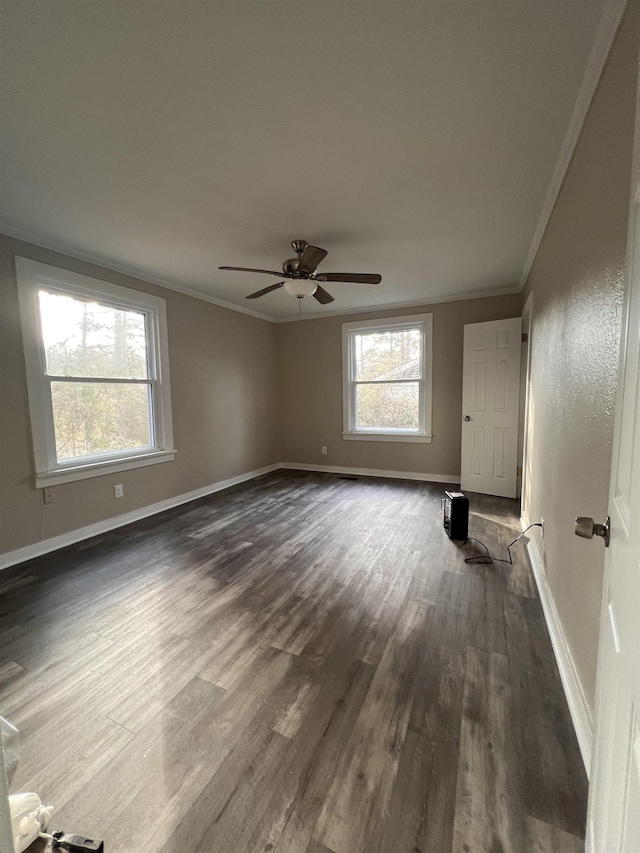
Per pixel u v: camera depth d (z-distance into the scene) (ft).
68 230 8.57
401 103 4.94
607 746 2.42
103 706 4.79
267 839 3.35
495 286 13.61
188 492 13.74
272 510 12.53
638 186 2.15
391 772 3.91
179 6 3.65
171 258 10.37
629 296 2.45
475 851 3.23
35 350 9.04
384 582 7.73
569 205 5.81
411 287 13.65
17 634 6.19
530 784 3.76
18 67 4.26
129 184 6.75
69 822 3.51
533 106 4.99
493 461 13.79
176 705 4.80
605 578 2.93
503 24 3.88
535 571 7.95
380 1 3.65
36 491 9.16
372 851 3.25
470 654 5.62
